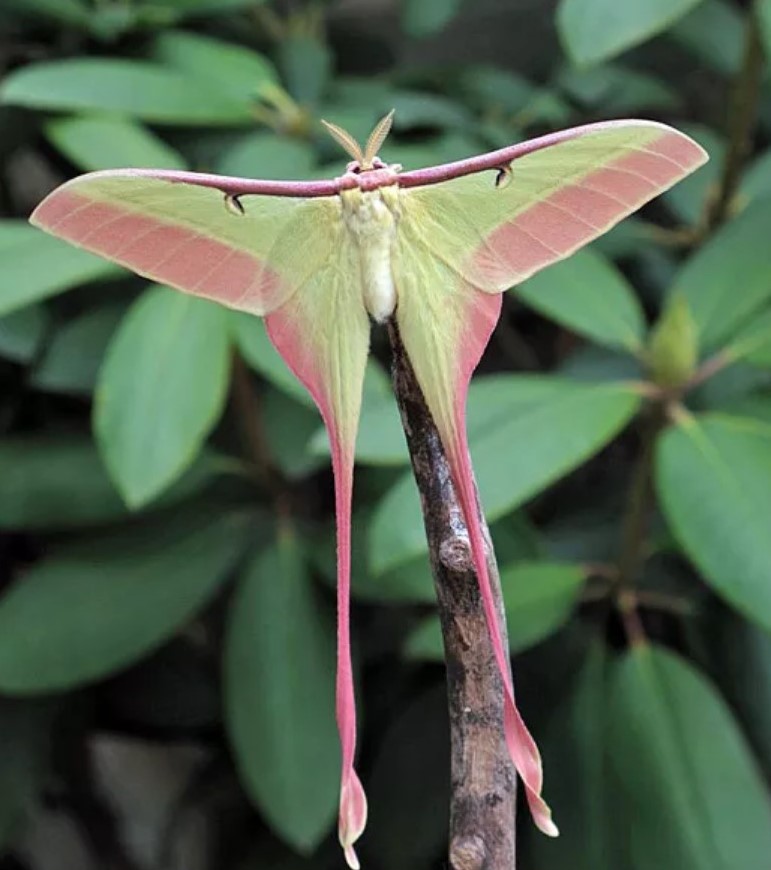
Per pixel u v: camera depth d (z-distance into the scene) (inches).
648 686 26.0
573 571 26.0
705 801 24.6
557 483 33.9
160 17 29.1
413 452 16.1
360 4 38.3
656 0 24.9
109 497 27.5
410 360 15.6
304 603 27.7
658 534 28.2
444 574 16.1
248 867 33.2
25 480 27.3
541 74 36.2
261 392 30.4
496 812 16.6
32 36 31.3
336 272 15.7
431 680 32.0
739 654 28.3
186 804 35.9
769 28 24.9
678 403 24.6
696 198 31.7
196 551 28.5
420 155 27.1
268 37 33.9
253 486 29.9
